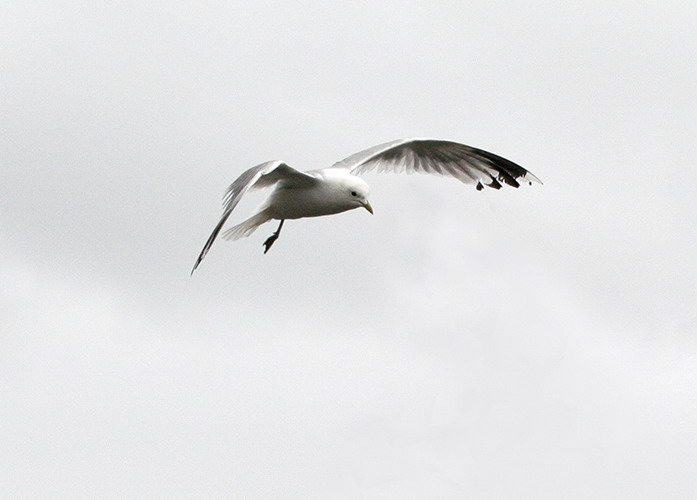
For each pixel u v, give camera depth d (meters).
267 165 12.59
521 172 14.77
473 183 15.15
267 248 14.63
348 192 13.57
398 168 14.96
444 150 14.87
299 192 13.64
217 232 11.84
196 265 11.64
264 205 14.04
